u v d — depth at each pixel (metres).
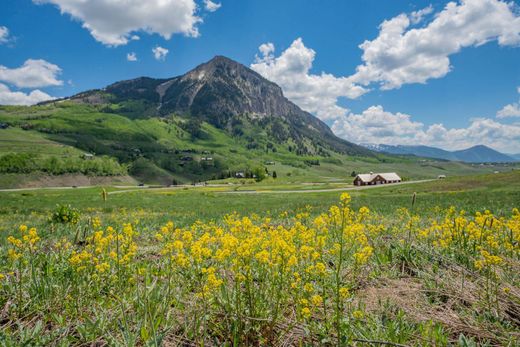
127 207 37.78
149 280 5.25
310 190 89.38
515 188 46.56
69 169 163.88
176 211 31.52
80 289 4.96
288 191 86.12
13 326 4.22
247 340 3.60
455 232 7.25
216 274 5.11
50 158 165.50
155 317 4.06
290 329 3.88
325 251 6.59
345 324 3.79
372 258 6.70
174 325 4.03
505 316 4.26
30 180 144.38
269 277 4.37
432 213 17.92
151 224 16.62
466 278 5.58
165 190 101.81
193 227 9.32
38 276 5.51
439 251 6.93
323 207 29.61
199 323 3.88
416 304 4.69
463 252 6.56
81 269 5.12
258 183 148.12
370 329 3.90
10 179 139.12
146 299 4.12
